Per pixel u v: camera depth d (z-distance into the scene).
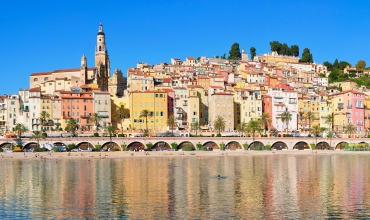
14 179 140.88
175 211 93.19
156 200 104.25
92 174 152.12
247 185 126.81
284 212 92.25
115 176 146.38
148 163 191.12
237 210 94.00
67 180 137.88
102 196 109.50
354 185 126.69
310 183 130.88
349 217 88.50
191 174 151.50
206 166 178.50
